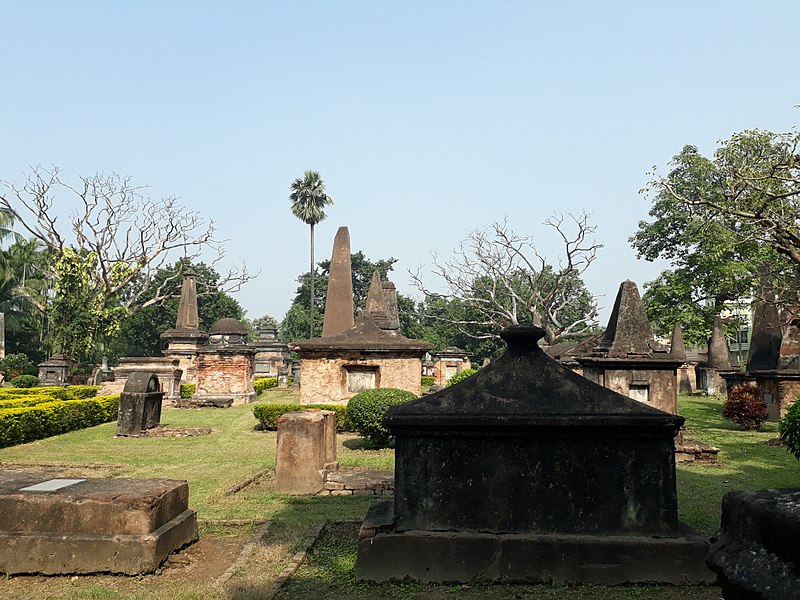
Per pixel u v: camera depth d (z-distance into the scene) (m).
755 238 16.27
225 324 32.94
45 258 41.69
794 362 17.97
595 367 12.67
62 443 13.64
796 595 1.74
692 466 10.35
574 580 4.87
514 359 5.66
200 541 6.24
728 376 22.52
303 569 5.36
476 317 57.66
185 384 27.02
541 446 5.15
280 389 32.56
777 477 9.36
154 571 5.26
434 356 37.75
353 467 10.38
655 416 5.12
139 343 55.97
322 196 55.03
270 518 7.04
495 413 5.21
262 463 10.78
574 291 53.47
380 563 4.99
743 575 2.03
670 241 35.16
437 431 5.20
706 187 19.78
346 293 20.06
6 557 5.19
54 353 33.59
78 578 5.14
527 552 4.94
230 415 19.48
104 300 37.09
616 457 5.12
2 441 12.93
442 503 5.14
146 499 5.37
